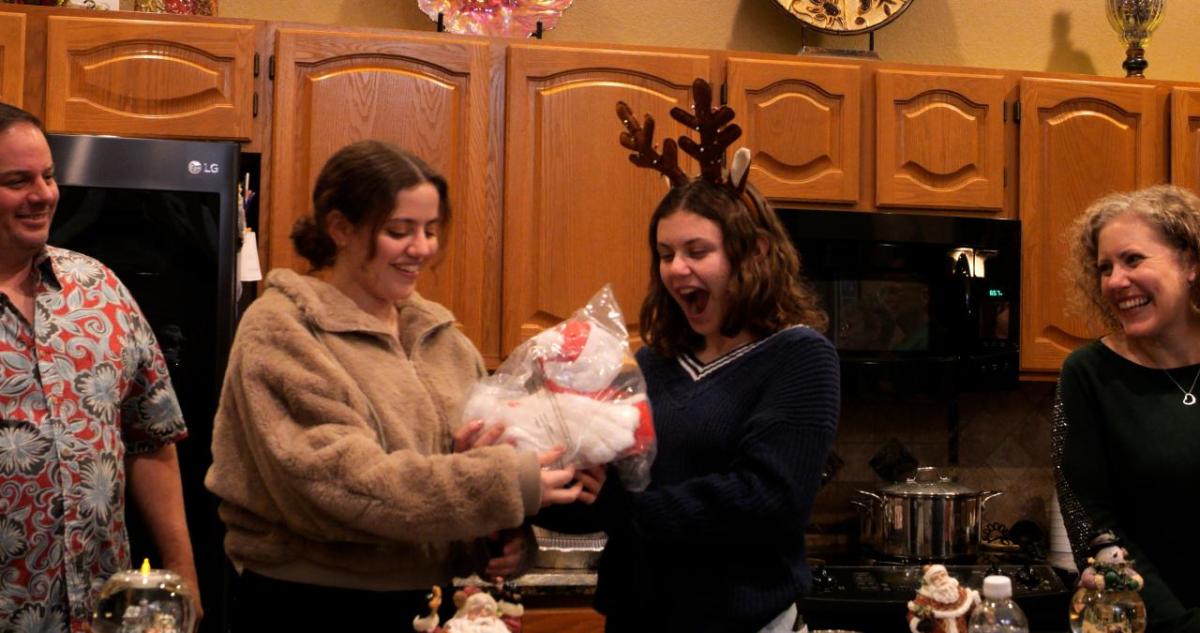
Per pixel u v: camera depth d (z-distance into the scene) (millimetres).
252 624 1599
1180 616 1844
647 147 1744
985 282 3041
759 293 1630
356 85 2805
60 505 1812
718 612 1576
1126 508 2027
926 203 3076
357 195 1591
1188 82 3199
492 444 1548
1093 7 3568
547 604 2676
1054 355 3135
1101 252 2043
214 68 2744
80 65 2684
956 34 3527
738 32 3406
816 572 2857
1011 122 3135
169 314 2385
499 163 2887
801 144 3020
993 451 3490
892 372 2984
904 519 3033
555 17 3117
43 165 1808
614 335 1660
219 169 2416
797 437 1560
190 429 2391
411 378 1638
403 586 1623
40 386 1821
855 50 3205
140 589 1287
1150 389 2010
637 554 1594
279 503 1533
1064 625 2857
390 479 1461
